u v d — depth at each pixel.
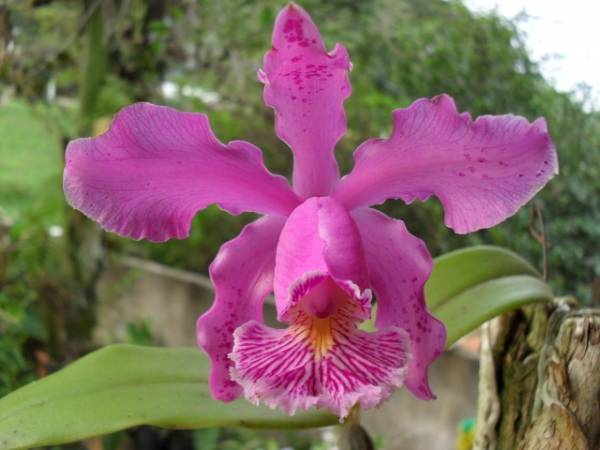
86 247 0.69
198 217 0.79
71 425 0.21
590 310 0.23
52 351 0.69
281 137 0.21
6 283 0.69
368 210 0.22
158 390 0.23
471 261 0.26
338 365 0.19
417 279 0.21
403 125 0.20
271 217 0.22
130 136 0.20
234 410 0.22
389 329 0.20
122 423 0.21
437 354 0.21
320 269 0.19
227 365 0.21
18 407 0.22
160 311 0.91
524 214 0.66
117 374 0.23
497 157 0.20
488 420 0.24
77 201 0.20
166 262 0.97
